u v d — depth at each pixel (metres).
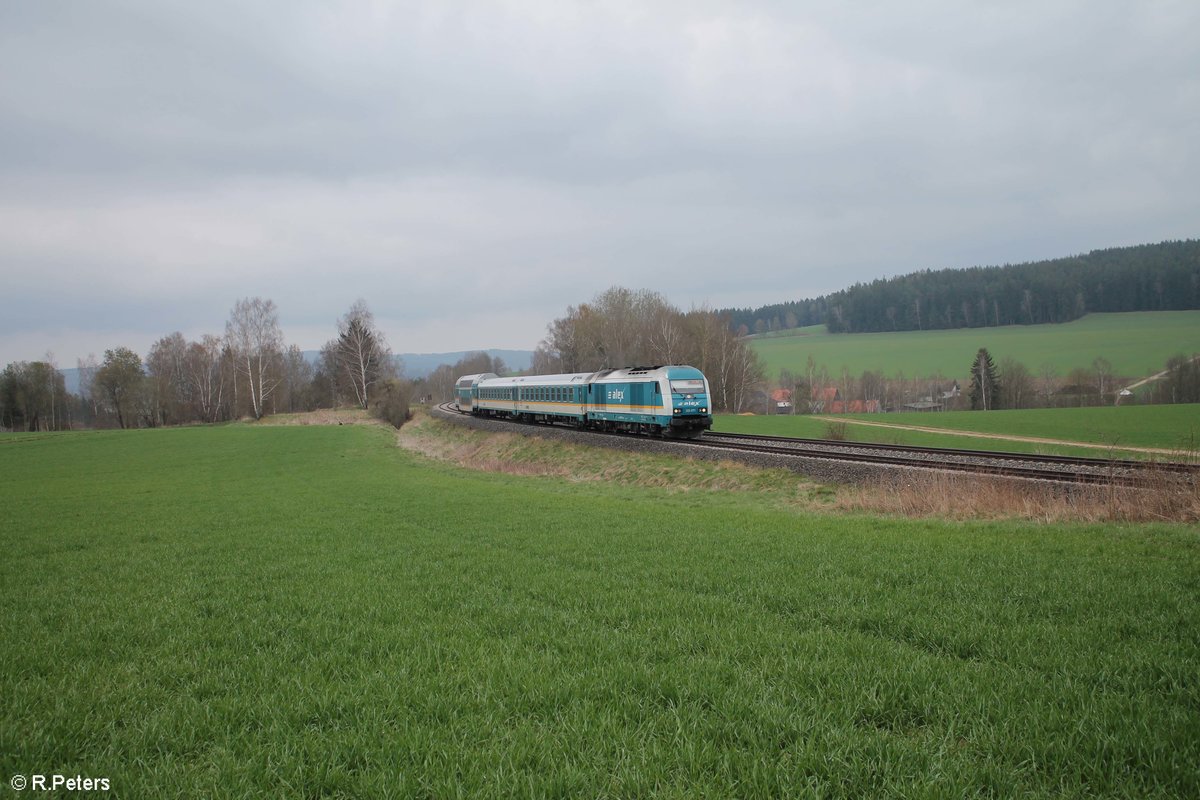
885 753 4.48
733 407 84.25
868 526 14.90
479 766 4.45
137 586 11.16
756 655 6.53
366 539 15.62
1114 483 15.91
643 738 4.81
